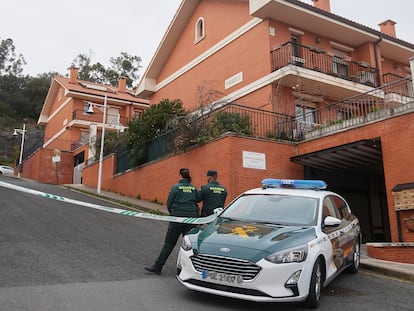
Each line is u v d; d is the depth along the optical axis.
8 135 52.31
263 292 4.64
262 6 16.41
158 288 5.62
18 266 6.36
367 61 19.67
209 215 7.18
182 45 23.11
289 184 7.19
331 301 5.51
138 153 18.70
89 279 5.89
